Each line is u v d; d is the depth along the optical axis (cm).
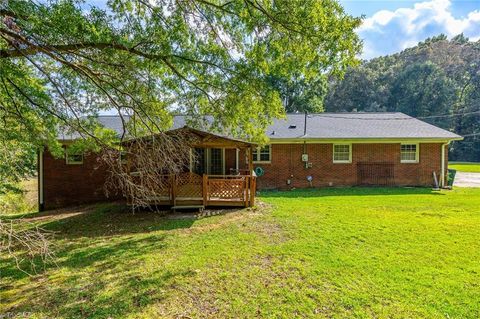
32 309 365
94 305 371
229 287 411
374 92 4784
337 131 1531
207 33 633
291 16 527
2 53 492
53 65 591
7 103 611
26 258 553
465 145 4362
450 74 4959
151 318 340
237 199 991
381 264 477
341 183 1491
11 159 675
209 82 698
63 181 1322
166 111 706
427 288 397
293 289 401
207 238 646
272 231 682
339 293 387
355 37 539
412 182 1480
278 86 3225
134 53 594
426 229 675
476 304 357
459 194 1216
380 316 334
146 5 566
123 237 691
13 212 1352
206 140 973
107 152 584
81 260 536
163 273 462
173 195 979
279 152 1487
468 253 523
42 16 452
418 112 4522
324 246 566
